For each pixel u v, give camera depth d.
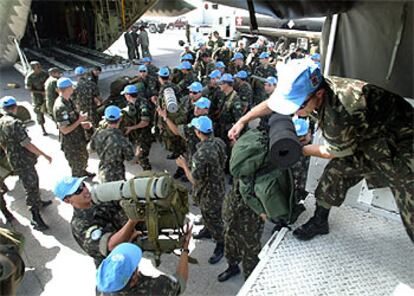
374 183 2.02
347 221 2.40
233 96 5.83
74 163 5.85
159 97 5.97
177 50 18.78
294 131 2.01
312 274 2.00
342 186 2.08
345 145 1.82
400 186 1.77
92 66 11.59
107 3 13.22
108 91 11.67
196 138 5.22
